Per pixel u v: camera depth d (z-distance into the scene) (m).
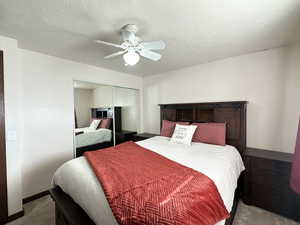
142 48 1.79
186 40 2.08
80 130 3.08
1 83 1.88
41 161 2.49
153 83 4.04
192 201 1.05
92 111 3.28
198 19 1.60
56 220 1.73
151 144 2.60
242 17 1.56
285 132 2.28
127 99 3.99
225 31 1.85
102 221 1.11
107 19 1.59
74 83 2.98
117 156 1.95
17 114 2.02
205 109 2.98
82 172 1.51
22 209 2.05
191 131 2.70
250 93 2.58
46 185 2.54
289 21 1.63
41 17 1.55
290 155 2.13
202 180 1.29
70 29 1.79
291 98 2.23
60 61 2.72
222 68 2.86
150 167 1.60
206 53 2.56
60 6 1.39
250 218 1.92
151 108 4.12
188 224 0.91
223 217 1.15
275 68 2.35
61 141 2.73
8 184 1.95
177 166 1.61
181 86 3.47
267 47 2.32
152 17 1.57
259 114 2.50
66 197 1.64
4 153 1.91
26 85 2.35
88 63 3.04
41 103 2.50
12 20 1.60
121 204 1.05
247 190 2.20
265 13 1.50
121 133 3.88
